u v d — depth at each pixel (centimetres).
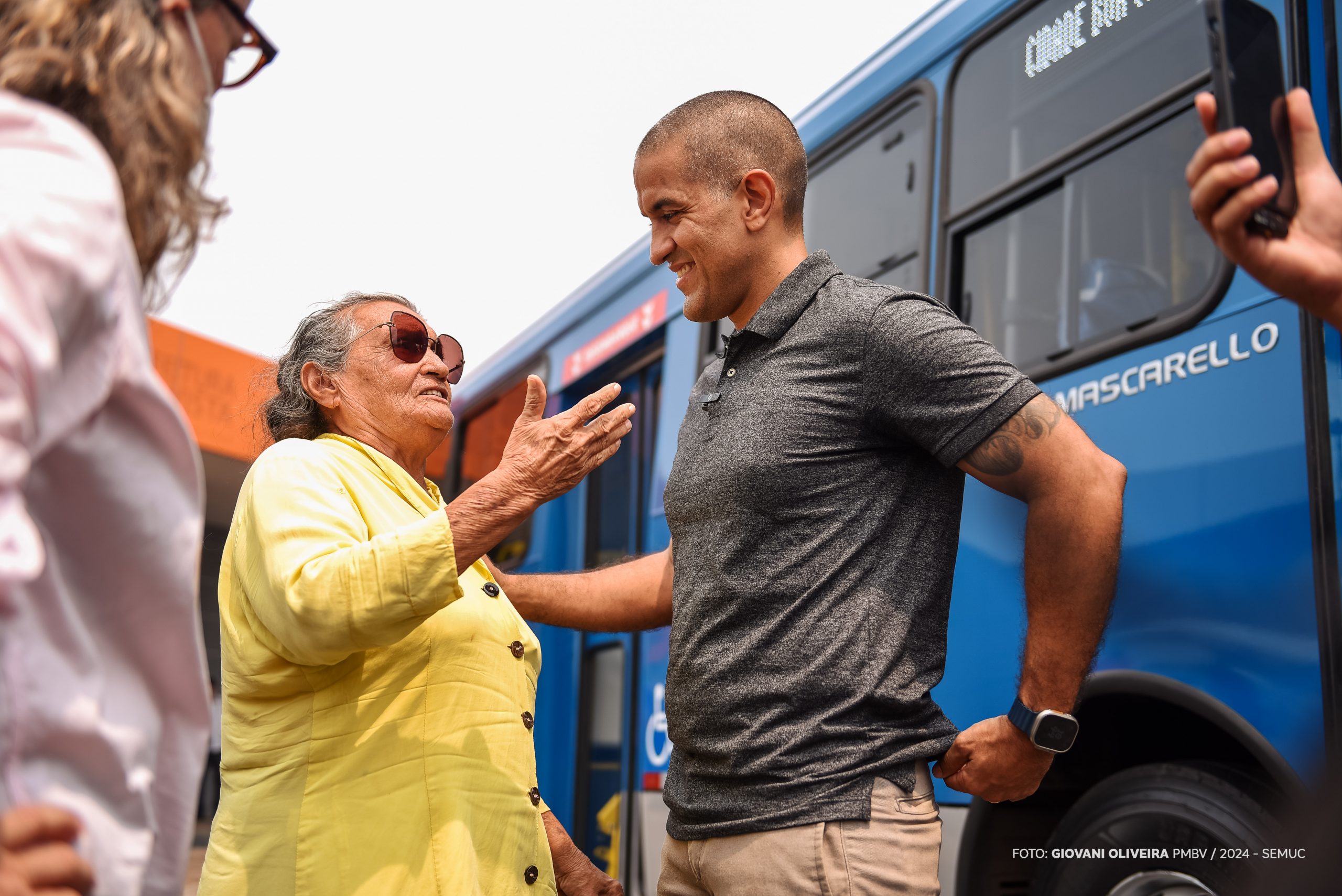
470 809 184
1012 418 172
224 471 1162
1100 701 274
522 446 190
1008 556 299
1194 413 259
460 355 245
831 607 178
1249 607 239
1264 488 240
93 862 92
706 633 185
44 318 83
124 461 97
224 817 188
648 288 547
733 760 177
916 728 179
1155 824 255
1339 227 117
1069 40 319
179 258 111
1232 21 117
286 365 234
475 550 183
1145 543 263
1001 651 296
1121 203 291
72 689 92
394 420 226
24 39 98
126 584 99
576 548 594
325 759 182
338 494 193
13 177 86
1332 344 234
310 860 177
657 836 433
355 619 167
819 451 182
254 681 187
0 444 79
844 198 402
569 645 596
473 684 193
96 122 100
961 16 364
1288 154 120
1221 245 114
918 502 186
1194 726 278
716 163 204
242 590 192
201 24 116
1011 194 326
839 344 184
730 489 185
